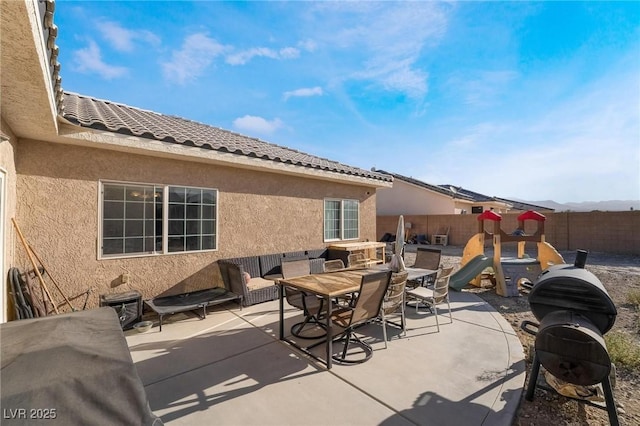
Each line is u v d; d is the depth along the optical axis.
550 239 16.73
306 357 4.05
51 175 4.91
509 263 7.80
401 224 5.75
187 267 6.43
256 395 3.17
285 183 8.42
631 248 14.48
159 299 5.77
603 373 2.61
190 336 4.76
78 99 6.67
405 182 22.78
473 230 18.89
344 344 4.25
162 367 3.75
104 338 1.84
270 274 7.57
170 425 2.71
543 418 2.86
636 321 5.54
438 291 5.16
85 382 1.44
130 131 5.07
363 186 11.11
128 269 5.66
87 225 5.24
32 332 1.79
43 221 4.84
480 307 6.42
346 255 8.91
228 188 7.15
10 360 1.44
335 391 3.25
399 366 3.80
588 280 3.03
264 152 7.57
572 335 2.72
